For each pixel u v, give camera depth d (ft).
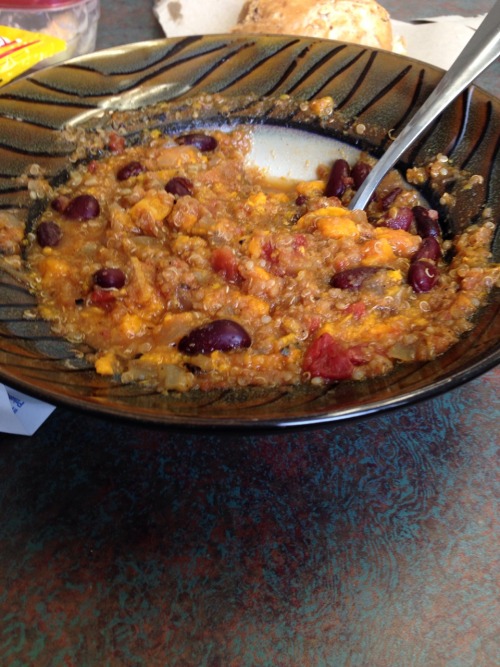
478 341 0.62
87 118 0.88
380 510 0.63
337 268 0.78
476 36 0.83
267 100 0.93
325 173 0.92
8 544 0.60
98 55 0.90
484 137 0.79
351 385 0.63
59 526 0.61
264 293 0.75
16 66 0.99
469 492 0.64
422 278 0.73
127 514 0.62
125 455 0.66
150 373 0.66
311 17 1.09
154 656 0.55
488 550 0.60
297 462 0.66
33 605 0.57
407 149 0.85
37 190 0.83
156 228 0.82
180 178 0.87
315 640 0.56
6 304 0.70
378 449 0.67
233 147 0.93
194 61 0.92
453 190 0.81
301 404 0.59
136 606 0.57
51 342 0.68
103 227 0.83
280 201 0.89
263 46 0.93
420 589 0.58
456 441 0.67
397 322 0.70
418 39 1.20
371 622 0.57
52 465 0.65
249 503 0.63
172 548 0.60
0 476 0.64
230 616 0.57
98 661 0.55
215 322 0.69
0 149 0.81
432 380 0.56
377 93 0.89
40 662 0.55
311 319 0.71
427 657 0.55
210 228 0.81
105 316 0.73
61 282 0.76
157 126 0.92
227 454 0.66
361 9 1.10
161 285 0.75
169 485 0.64
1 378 0.56
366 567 0.59
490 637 0.56
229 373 0.67
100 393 0.61
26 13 1.11
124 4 1.34
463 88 0.81
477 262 0.72
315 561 0.60
